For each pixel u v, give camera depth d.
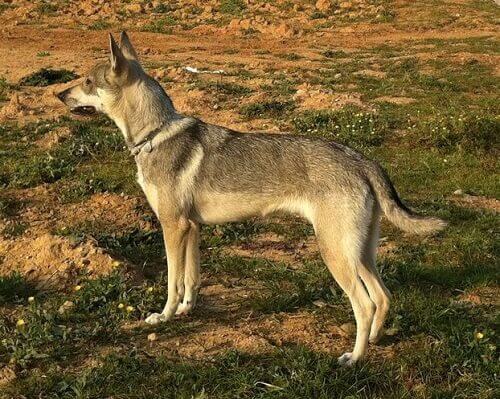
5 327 5.41
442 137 10.86
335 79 16.14
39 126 11.73
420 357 4.96
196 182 5.37
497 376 4.72
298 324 5.59
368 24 27.52
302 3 31.56
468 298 6.05
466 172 9.63
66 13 29.00
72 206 8.27
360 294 4.93
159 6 30.55
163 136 5.46
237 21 27.09
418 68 17.95
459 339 5.13
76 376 4.81
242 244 7.34
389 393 4.64
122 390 4.64
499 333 5.38
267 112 12.88
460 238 7.34
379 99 14.29
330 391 4.59
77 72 16.22
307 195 5.05
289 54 20.42
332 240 4.95
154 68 17.17
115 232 7.43
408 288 6.19
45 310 5.62
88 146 10.45
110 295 5.92
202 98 13.49
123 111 5.63
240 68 17.56
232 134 5.46
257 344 5.25
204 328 5.56
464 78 16.52
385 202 4.95
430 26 26.73
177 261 5.52
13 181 9.03
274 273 6.53
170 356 5.11
